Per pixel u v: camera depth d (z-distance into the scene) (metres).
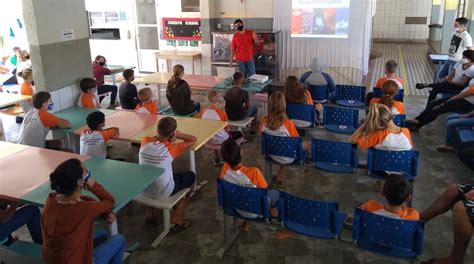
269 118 3.89
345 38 7.76
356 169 3.48
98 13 9.41
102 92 6.85
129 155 5.10
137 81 6.33
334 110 4.62
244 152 5.12
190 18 8.66
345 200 3.90
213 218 3.64
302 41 8.02
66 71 4.94
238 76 5.21
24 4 4.42
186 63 8.98
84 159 3.29
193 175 3.51
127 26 9.30
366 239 2.45
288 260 3.04
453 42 6.54
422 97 7.34
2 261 2.24
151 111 4.85
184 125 4.16
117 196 2.67
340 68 7.98
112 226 2.68
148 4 8.97
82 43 5.14
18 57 6.39
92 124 3.63
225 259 3.08
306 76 5.70
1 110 5.91
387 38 13.90
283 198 2.63
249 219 2.85
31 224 2.81
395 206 2.44
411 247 2.33
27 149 3.51
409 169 3.26
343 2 7.57
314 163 3.62
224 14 8.48
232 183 2.78
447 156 4.84
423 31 13.50
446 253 3.07
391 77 5.28
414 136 5.51
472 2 7.97
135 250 3.20
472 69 5.69
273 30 8.15
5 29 7.74
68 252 2.10
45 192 2.72
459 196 2.99
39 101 4.06
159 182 3.17
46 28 4.58
